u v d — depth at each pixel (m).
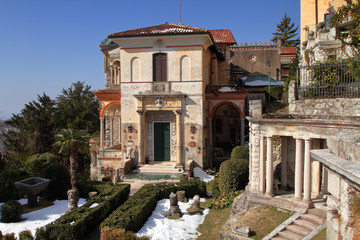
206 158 28.95
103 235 12.45
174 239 13.76
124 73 28.02
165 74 27.56
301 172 14.10
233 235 12.78
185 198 19.09
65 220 13.93
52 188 20.19
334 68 15.34
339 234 7.16
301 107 16.44
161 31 27.09
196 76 27.06
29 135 42.78
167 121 28.17
